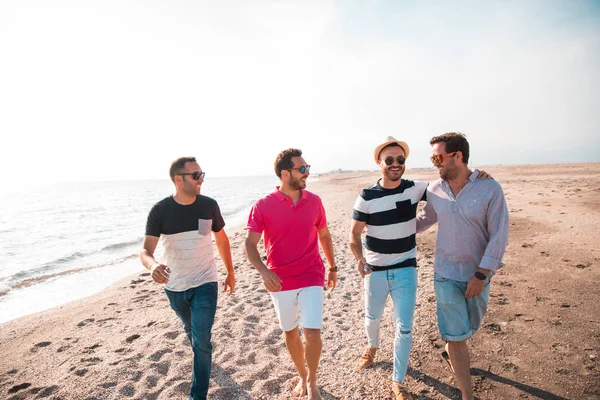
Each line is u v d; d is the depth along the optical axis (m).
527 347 3.09
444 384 2.69
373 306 2.78
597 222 7.66
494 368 2.84
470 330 2.36
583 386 2.53
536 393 2.50
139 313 4.64
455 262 2.40
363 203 2.70
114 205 26.42
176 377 3.00
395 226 2.62
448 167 2.35
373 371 2.93
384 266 2.69
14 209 24.27
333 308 4.42
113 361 3.31
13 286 6.55
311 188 34.25
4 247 10.26
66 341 3.87
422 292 4.64
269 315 4.30
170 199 2.73
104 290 5.91
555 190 14.07
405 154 2.69
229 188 50.09
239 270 6.56
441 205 2.43
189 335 2.95
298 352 2.63
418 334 3.48
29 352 3.66
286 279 2.55
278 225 2.53
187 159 2.62
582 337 3.16
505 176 25.00
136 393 2.79
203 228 2.72
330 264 2.89
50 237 11.86
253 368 3.10
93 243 10.71
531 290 4.33
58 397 2.76
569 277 4.65
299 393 2.65
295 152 2.56
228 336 3.76
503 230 2.21
